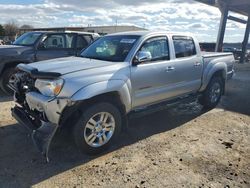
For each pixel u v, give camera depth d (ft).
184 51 18.42
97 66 13.58
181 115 20.47
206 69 20.26
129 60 14.62
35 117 13.26
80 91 12.15
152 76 15.58
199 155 13.83
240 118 20.18
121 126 14.57
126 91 14.07
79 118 12.62
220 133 16.94
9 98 23.80
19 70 15.07
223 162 13.17
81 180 11.41
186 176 11.84
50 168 12.26
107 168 12.39
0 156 13.19
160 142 15.31
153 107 16.53
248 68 56.85
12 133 15.81
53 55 26.61
